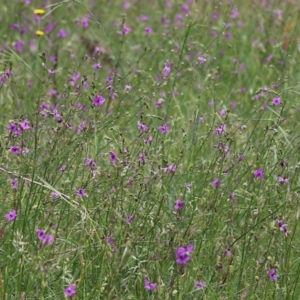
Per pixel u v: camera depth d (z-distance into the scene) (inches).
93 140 397.1
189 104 509.4
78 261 304.7
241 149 418.6
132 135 450.0
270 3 760.3
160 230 306.7
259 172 334.6
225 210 343.9
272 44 633.6
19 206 309.3
